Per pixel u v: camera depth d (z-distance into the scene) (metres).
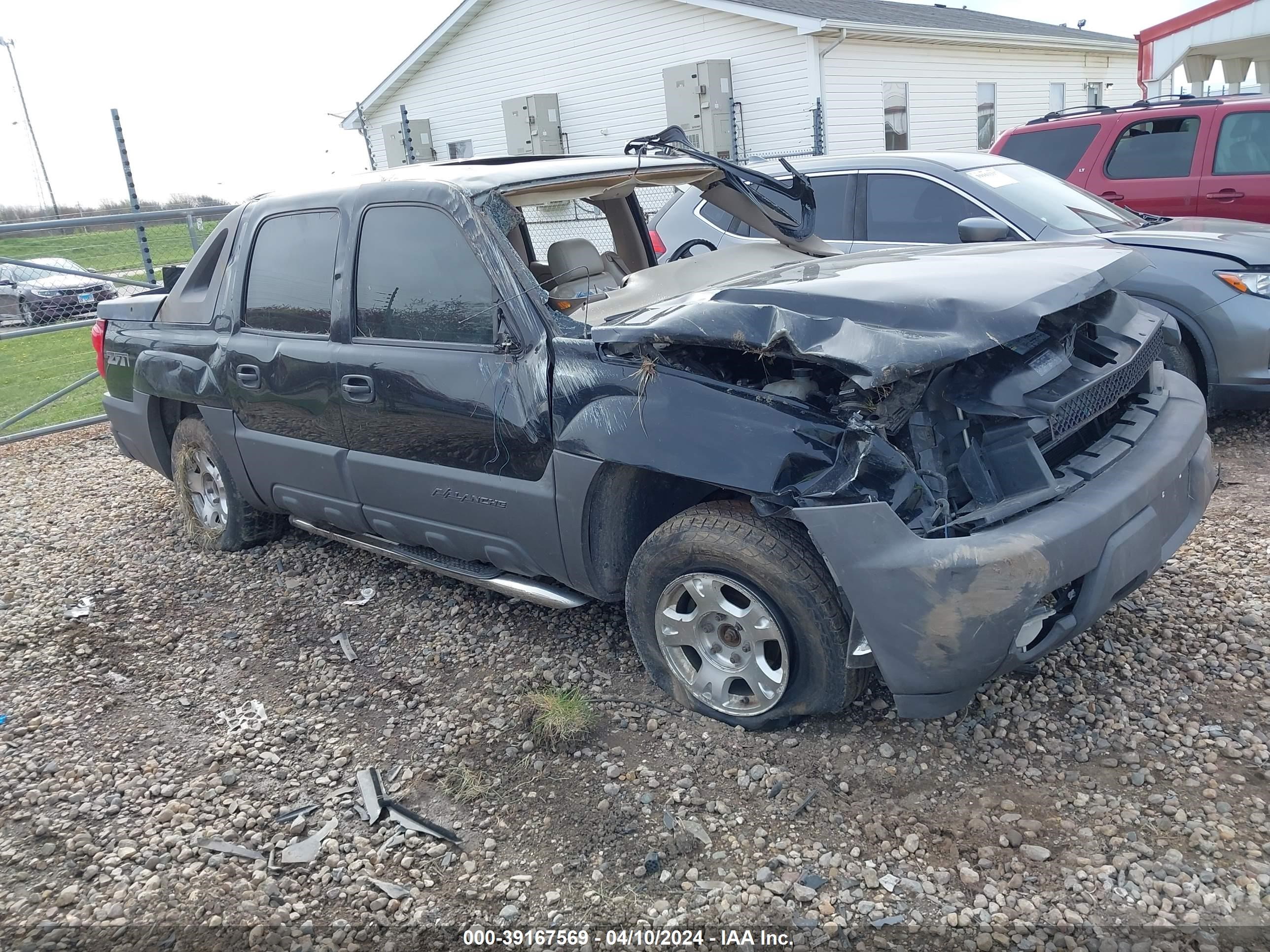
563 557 3.35
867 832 2.62
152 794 3.10
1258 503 4.62
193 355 4.73
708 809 2.77
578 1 18.56
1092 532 2.62
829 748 2.99
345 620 4.30
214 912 2.54
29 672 4.04
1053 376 2.79
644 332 2.85
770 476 2.69
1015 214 5.80
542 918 2.43
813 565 2.78
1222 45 13.81
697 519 2.98
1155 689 3.16
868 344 2.53
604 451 3.03
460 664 3.79
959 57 18.72
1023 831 2.57
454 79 21.48
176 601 4.68
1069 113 8.70
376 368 3.71
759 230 4.71
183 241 11.91
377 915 2.49
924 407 2.71
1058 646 2.83
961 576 2.49
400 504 3.88
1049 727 3.00
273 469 4.48
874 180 6.34
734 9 16.11
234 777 3.16
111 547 5.56
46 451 8.33
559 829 2.76
